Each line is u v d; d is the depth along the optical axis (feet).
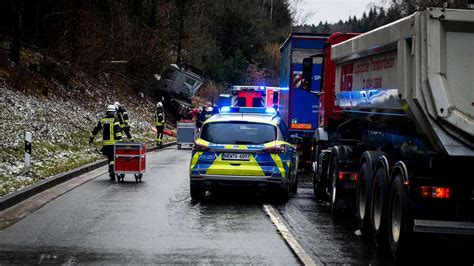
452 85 28.25
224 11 267.18
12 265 28.14
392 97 32.24
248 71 264.31
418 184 29.12
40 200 47.26
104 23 139.23
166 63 162.20
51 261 28.94
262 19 296.71
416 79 28.55
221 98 137.69
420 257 31.58
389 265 29.40
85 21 127.03
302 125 74.49
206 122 48.67
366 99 37.81
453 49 28.27
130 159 59.11
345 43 42.98
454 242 36.17
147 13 169.17
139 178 59.93
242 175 46.70
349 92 42.55
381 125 36.81
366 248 32.91
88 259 29.40
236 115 50.42
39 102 97.81
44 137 81.15
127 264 28.58
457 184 29.07
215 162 47.03
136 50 153.07
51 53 117.50
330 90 52.19
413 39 28.89
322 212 44.55
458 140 28.25
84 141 90.02
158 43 161.48
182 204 46.52
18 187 50.01
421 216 29.04
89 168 69.10
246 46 274.57
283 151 47.52
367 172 35.88
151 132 128.26
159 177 63.62
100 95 128.06
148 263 28.78
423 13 28.35
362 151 41.75
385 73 33.99
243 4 278.26
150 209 43.91
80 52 124.57
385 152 35.81
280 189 47.52
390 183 31.91
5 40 112.78
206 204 46.91
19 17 102.68
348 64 43.39
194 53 194.18
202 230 36.70
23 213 41.63
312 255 30.83
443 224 29.01
